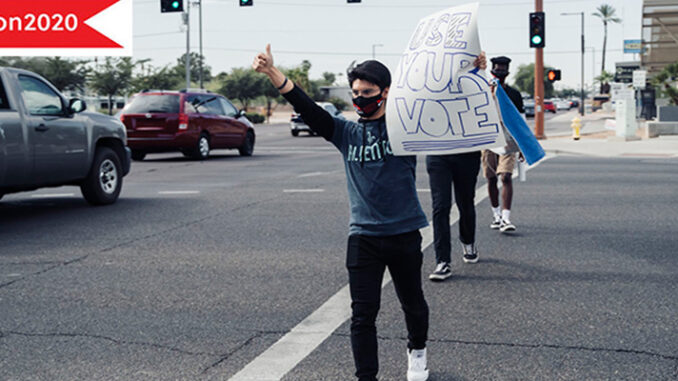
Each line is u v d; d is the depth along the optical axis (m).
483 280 6.30
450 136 3.80
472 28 3.83
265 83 83.44
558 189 12.35
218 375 4.17
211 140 21.19
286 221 9.45
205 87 85.44
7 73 9.50
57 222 9.60
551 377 4.07
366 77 3.72
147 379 4.12
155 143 20.16
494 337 4.76
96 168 11.00
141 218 9.85
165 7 25.09
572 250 7.47
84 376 4.18
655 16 40.41
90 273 6.69
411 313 3.96
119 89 63.62
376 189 3.73
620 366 4.23
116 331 4.99
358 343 3.71
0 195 9.91
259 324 5.11
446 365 4.27
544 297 5.73
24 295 5.95
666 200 10.88
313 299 5.75
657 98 40.34
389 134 3.72
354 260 3.77
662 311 5.30
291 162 19.58
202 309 5.50
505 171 8.25
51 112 10.15
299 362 4.36
